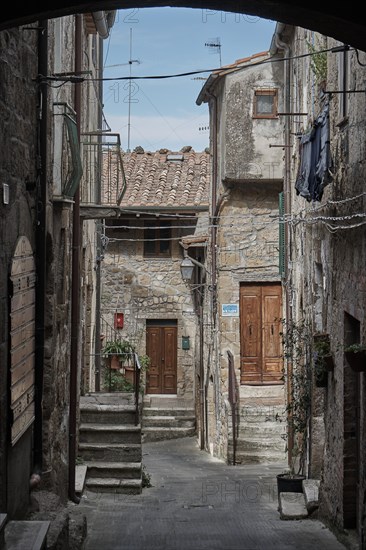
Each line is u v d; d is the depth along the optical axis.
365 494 8.05
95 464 13.45
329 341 10.55
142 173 24.42
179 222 24.41
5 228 7.22
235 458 17.06
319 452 12.32
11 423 7.33
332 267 10.41
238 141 17.91
